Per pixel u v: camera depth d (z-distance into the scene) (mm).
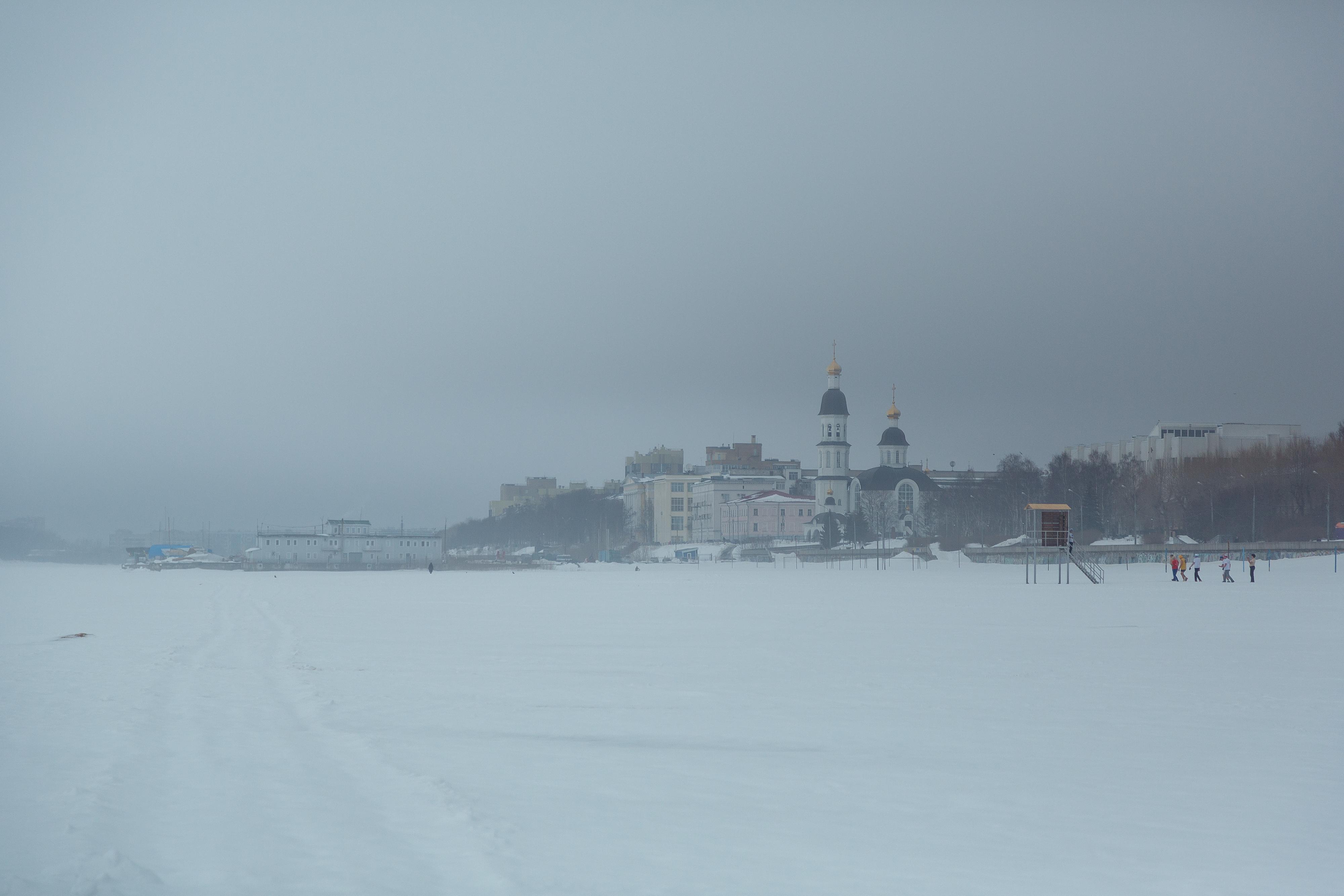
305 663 45094
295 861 16750
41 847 17406
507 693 35438
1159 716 30453
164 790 21266
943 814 20000
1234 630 57969
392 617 78125
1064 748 26031
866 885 16016
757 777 22891
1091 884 16188
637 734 27750
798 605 89375
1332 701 33031
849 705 32781
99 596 131375
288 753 24969
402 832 18422
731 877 16312
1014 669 41625
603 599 108188
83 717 30078
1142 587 118438
